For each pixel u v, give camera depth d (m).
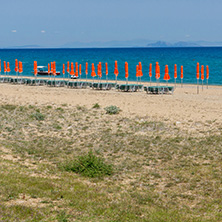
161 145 23.22
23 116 30.55
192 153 21.39
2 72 92.12
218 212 12.86
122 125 28.50
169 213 12.49
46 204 12.14
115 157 20.81
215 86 58.97
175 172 18.08
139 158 20.69
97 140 24.48
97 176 17.36
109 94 45.81
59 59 173.00
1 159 18.09
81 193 14.01
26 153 20.66
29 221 10.25
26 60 166.88
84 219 10.95
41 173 16.53
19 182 14.16
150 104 37.41
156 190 15.58
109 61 144.88
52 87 55.25
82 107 35.16
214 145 22.92
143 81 68.00
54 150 21.78
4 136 24.31
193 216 12.39
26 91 48.00
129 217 11.77
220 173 17.70
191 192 15.31
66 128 27.70
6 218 10.14
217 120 29.77
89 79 71.56
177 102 38.94
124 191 15.08
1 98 39.50
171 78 75.00
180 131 26.58
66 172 17.62
